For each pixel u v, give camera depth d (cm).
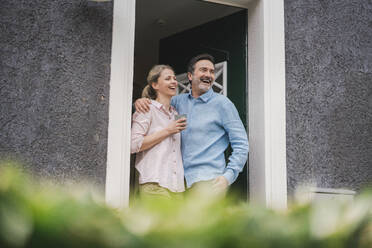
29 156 272
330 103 362
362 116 374
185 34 433
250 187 347
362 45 384
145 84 696
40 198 53
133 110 366
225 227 56
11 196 52
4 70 275
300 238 58
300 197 67
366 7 392
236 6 369
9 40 278
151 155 301
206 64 337
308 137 350
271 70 347
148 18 497
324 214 60
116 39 299
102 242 53
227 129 326
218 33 396
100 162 284
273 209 65
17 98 275
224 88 378
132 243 53
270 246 57
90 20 295
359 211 60
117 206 64
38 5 286
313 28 366
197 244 53
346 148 362
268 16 354
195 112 333
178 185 306
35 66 280
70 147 280
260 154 342
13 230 50
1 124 270
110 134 288
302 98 354
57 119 280
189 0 441
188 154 323
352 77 375
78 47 290
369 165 369
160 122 313
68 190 64
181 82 434
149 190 295
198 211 56
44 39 284
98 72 292
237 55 374
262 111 344
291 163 342
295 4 363
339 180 355
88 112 286
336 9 378
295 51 357
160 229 54
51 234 52
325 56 367
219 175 317
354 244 60
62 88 283
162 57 455
